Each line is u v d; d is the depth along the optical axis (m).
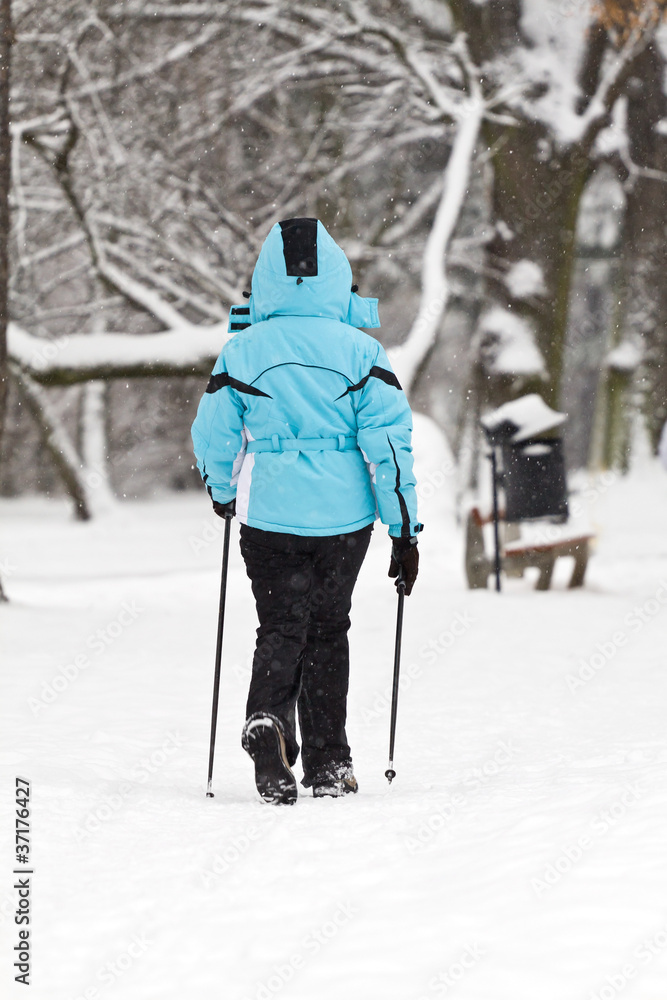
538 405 45.00
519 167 58.78
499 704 23.34
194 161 71.06
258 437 14.75
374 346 14.99
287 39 68.31
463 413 92.56
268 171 74.44
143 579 50.97
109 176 68.19
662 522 72.44
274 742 14.20
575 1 59.75
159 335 57.94
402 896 9.98
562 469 44.22
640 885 9.52
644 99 69.62
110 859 11.72
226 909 9.99
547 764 16.47
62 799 14.30
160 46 69.06
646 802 11.89
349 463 14.80
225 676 27.06
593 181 92.81
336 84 69.81
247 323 15.74
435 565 51.56
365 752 19.06
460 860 10.86
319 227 15.12
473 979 8.07
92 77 68.50
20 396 100.31
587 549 43.84
